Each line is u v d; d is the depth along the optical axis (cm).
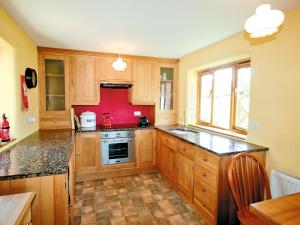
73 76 336
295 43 185
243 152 200
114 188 300
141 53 353
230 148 209
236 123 283
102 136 335
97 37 265
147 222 217
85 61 341
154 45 303
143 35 257
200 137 269
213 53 297
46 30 240
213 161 202
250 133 234
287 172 193
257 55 224
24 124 249
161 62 388
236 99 282
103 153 337
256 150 206
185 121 376
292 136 189
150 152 367
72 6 179
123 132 346
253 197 187
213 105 329
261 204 123
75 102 340
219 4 175
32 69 276
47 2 172
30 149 201
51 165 154
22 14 195
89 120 350
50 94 333
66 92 334
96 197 271
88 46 310
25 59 252
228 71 297
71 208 198
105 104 394
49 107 334
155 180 331
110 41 283
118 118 404
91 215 229
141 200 264
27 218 107
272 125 208
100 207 246
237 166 175
